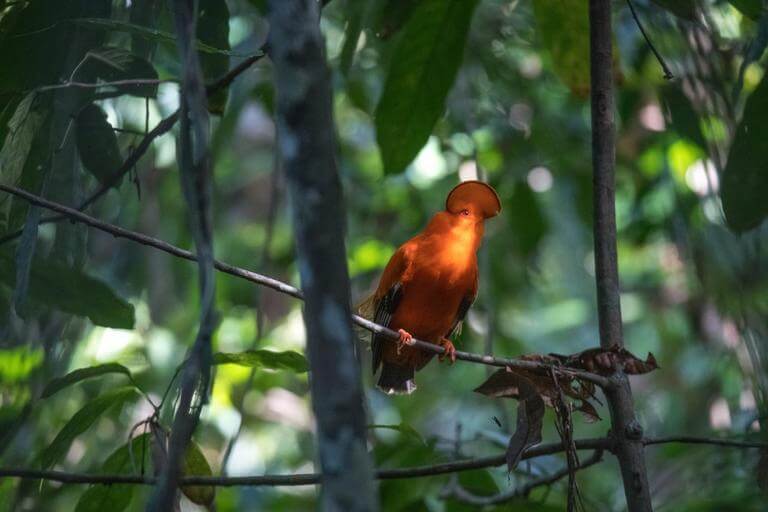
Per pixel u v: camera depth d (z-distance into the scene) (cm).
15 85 808
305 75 468
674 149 1325
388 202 1630
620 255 1853
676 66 1024
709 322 1410
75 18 802
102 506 790
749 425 977
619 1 1255
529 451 727
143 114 1244
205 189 504
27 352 947
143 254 1441
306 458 1680
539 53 1504
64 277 834
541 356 721
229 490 1343
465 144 1477
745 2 854
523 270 1627
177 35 528
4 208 834
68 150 856
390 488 961
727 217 774
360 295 1576
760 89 755
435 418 1828
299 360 778
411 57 958
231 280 1695
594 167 773
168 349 1496
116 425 1276
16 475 669
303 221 455
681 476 1249
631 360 721
